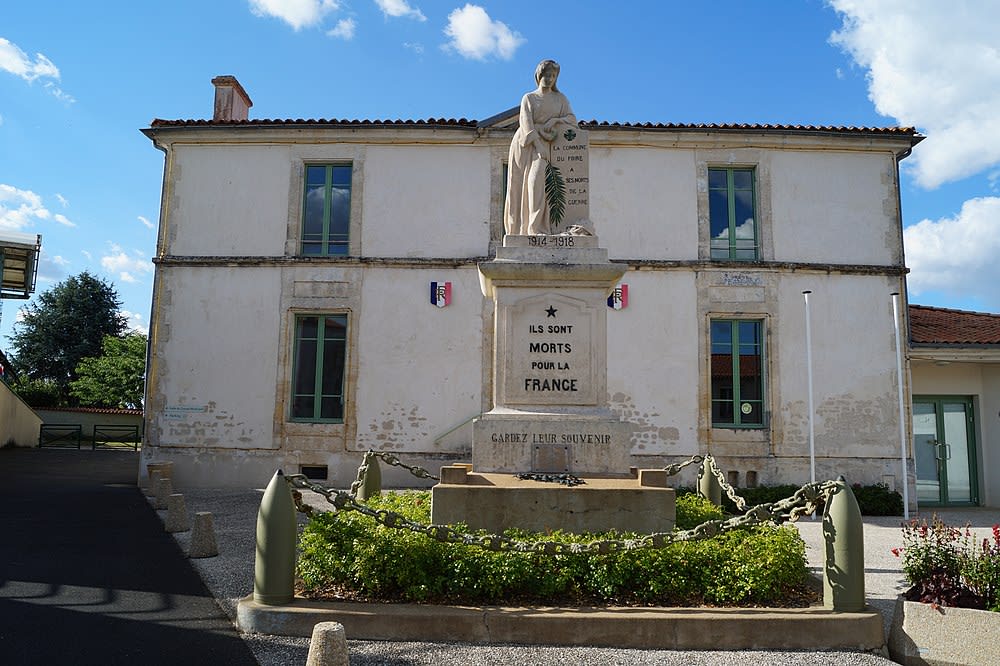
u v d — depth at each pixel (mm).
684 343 17078
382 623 5281
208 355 17219
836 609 5461
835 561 5520
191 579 7457
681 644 5188
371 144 17844
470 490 6773
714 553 5859
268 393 17062
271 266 17438
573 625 5203
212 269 17500
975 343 16781
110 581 7301
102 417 33938
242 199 17812
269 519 5621
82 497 14523
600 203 17547
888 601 7035
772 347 17016
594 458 7324
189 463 16891
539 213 8195
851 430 16844
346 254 17766
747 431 16797
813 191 17688
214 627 5648
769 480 16609
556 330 7723
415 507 7562
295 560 5711
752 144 17641
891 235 17609
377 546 5812
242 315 17344
